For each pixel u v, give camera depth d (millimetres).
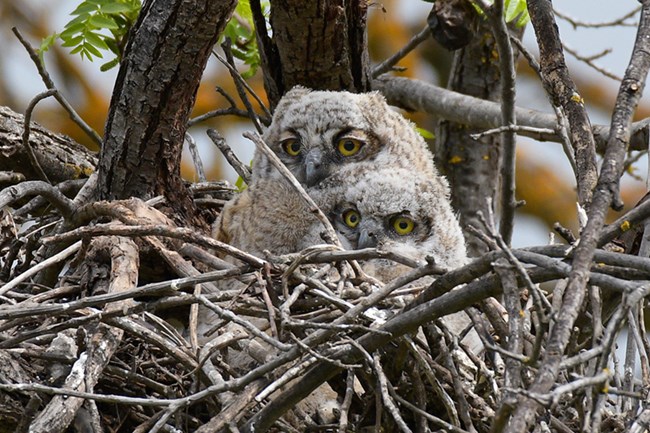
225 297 8953
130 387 9250
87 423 8367
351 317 8062
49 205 12664
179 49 10898
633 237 10656
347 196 12359
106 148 11633
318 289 8789
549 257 7164
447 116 14211
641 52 7895
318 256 8867
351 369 7934
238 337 8586
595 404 6477
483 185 14906
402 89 14578
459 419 8742
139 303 8797
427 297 7891
